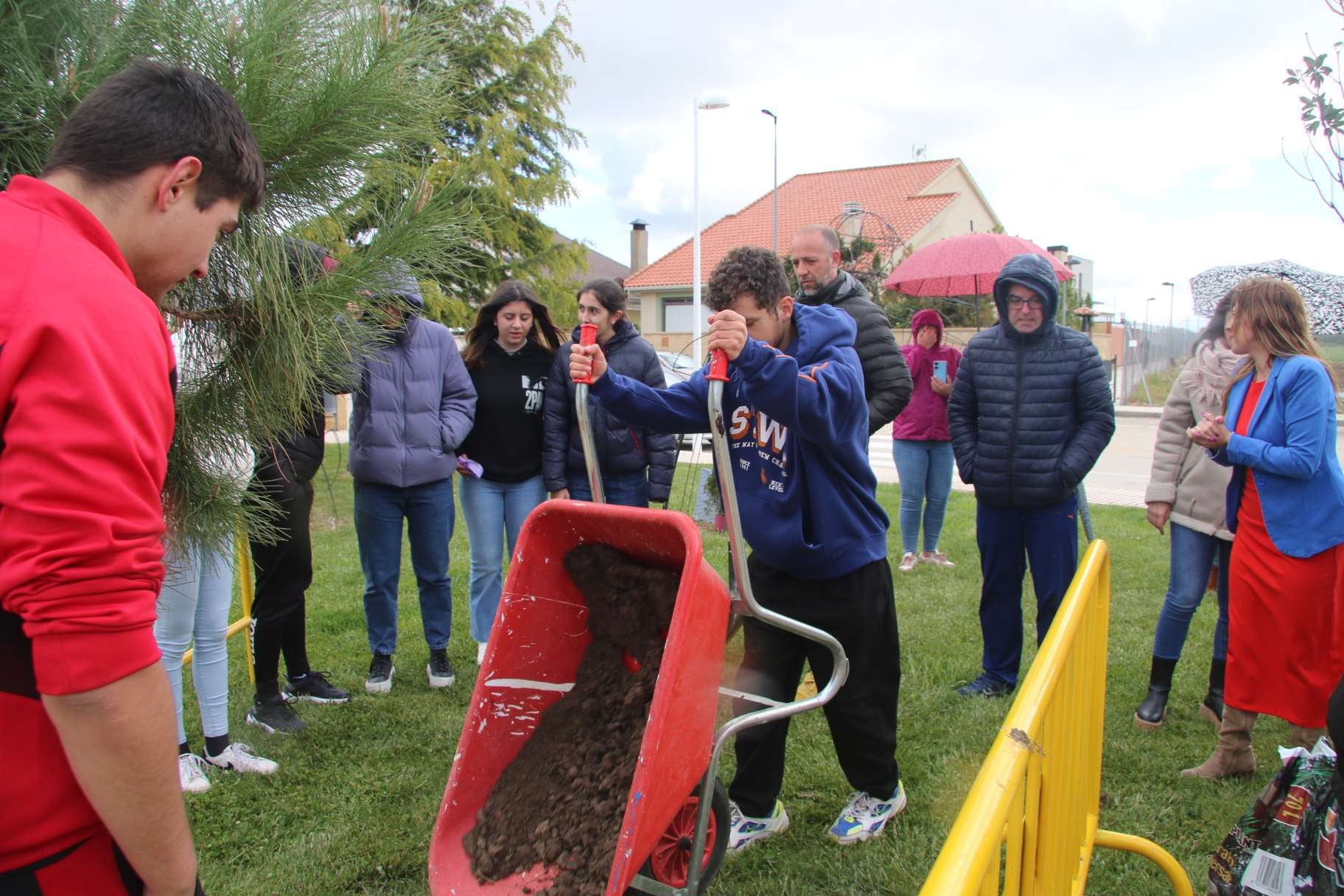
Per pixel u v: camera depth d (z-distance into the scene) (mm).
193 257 1280
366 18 1765
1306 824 1976
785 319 2412
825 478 2461
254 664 3617
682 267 32094
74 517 994
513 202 11148
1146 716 3623
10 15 1537
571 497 4297
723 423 1765
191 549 1884
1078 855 2145
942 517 6238
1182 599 3572
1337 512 2896
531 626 1688
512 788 1622
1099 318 28812
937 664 4266
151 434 1092
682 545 1593
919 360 5961
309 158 1740
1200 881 2604
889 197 31359
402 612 5316
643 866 1867
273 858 2717
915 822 2859
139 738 1059
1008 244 6527
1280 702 3002
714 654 1556
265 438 1941
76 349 1012
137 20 1637
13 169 1575
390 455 3844
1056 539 3850
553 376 4184
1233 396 3271
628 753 1597
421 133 1884
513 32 10438
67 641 1002
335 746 3484
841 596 2562
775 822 2828
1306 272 4039
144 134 1165
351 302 1842
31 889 1113
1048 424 3773
